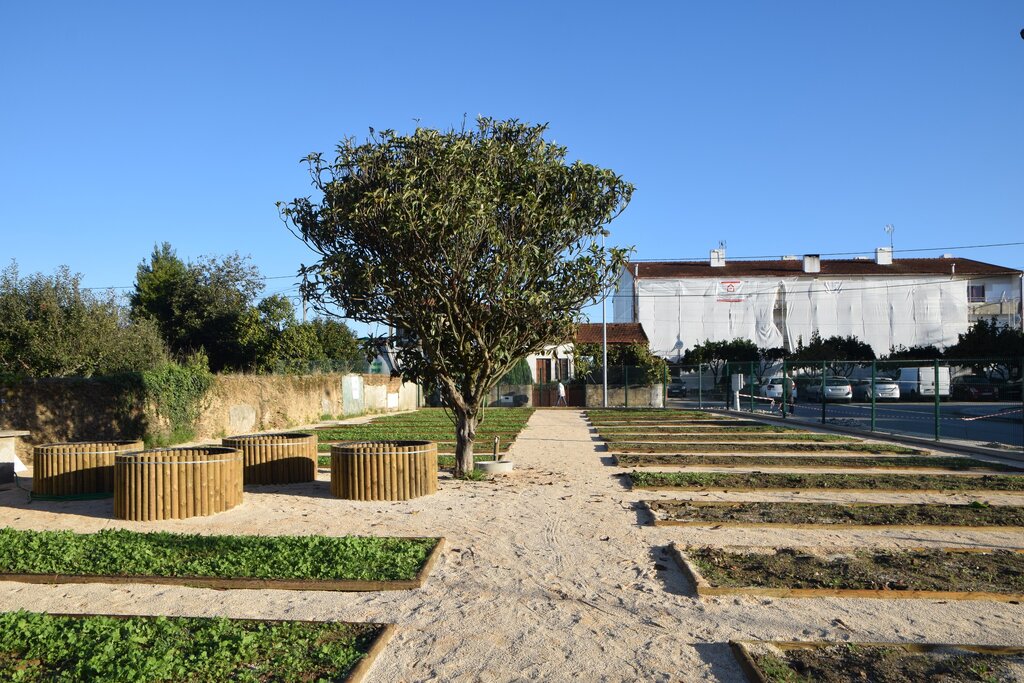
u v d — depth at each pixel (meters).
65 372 24.09
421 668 5.50
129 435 20.27
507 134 14.46
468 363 14.28
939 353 55.34
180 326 44.75
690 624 6.41
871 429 24.69
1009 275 66.06
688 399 53.41
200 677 5.14
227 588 7.37
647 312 65.88
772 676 5.21
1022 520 10.16
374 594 7.23
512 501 12.09
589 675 5.39
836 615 6.57
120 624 6.05
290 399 30.14
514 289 13.54
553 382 47.44
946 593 7.00
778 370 55.88
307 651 5.64
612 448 20.20
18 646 5.63
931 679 5.21
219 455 11.41
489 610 6.77
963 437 22.59
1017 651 5.68
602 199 14.36
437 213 12.53
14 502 12.37
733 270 68.12
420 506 11.70
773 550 8.72
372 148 13.76
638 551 8.84
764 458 17.62
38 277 25.25
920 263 68.75
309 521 10.60
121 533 9.33
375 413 40.56
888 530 9.78
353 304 13.84
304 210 13.81
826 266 67.69
